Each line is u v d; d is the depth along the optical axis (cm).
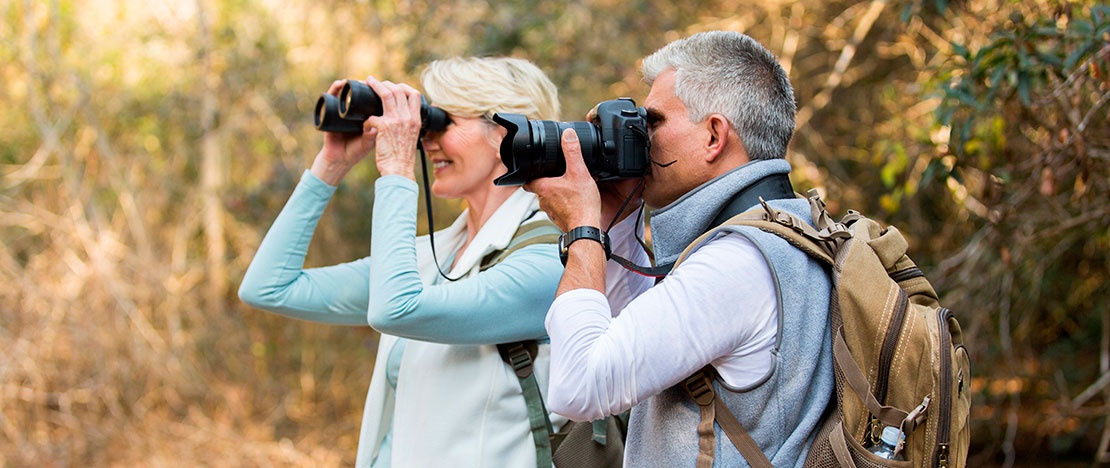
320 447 724
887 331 175
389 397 276
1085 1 386
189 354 752
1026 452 670
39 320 684
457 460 246
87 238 730
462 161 266
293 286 278
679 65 199
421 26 723
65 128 780
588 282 190
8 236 752
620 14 721
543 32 711
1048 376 656
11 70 802
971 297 545
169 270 773
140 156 820
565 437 249
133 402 705
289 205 282
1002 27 419
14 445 658
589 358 180
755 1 691
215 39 803
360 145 279
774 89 197
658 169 201
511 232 255
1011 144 442
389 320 232
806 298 181
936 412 172
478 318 238
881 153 517
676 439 187
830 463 178
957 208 598
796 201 195
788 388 179
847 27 680
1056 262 592
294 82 797
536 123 199
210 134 796
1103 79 355
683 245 197
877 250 191
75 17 827
